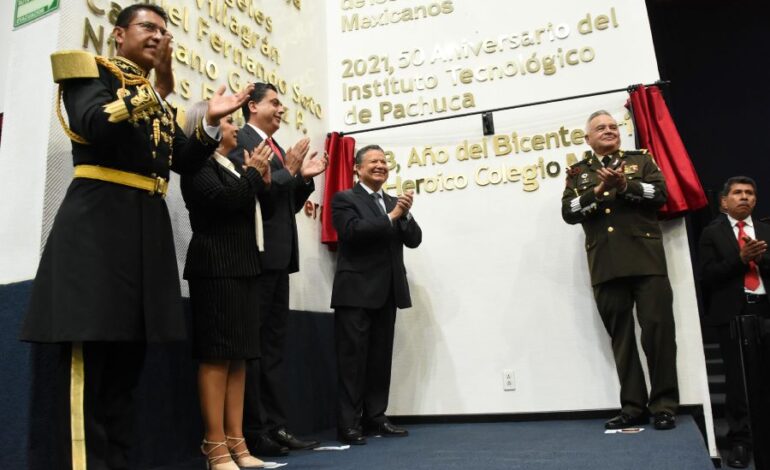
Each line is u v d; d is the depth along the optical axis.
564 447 2.67
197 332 2.28
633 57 3.96
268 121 2.97
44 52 2.37
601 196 3.22
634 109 3.79
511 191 4.04
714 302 3.80
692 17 7.42
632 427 3.19
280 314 2.87
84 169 1.86
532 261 3.93
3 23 3.43
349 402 3.12
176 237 2.82
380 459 2.51
